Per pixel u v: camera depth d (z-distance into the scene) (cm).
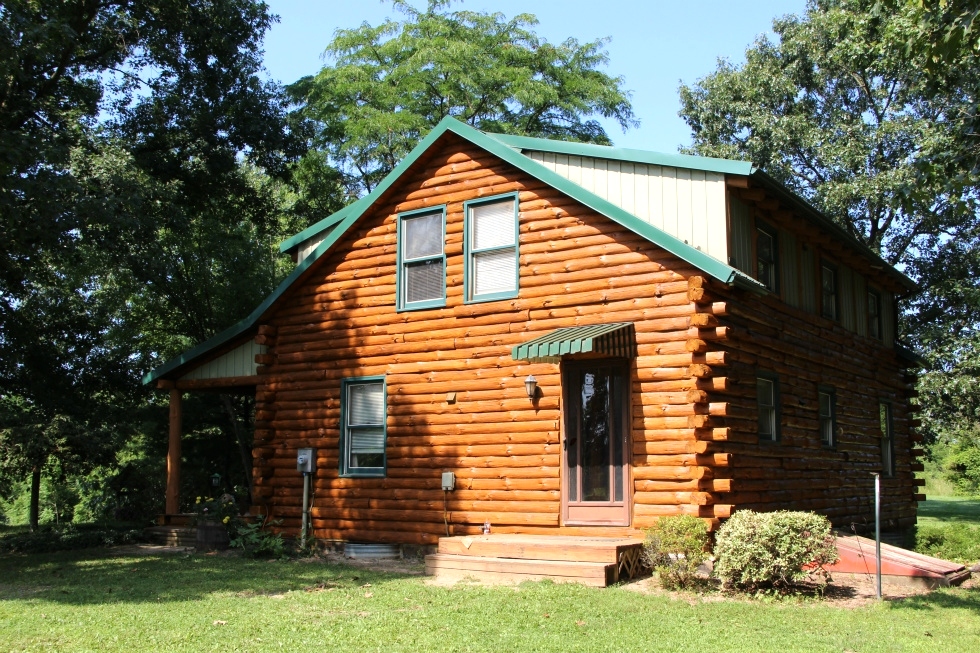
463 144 1509
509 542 1204
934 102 2264
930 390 2219
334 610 967
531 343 1226
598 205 1335
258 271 2655
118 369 2448
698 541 1095
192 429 2630
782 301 1493
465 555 1234
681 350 1247
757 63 3322
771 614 948
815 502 1524
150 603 1029
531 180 1427
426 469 1459
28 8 1830
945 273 3041
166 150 2478
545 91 3256
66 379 2322
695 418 1216
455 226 1493
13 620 929
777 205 1412
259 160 2658
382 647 791
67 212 1655
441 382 1467
